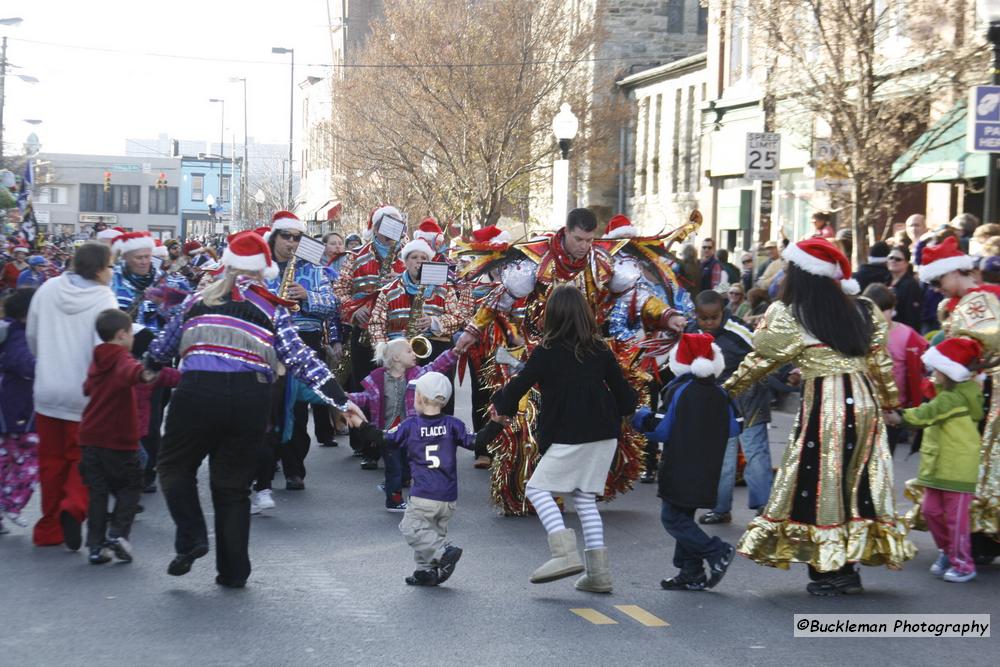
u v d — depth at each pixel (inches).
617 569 303.0
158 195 4266.7
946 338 317.4
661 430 280.1
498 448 366.0
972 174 664.4
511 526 355.9
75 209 4207.7
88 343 312.0
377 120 1405.0
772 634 246.2
